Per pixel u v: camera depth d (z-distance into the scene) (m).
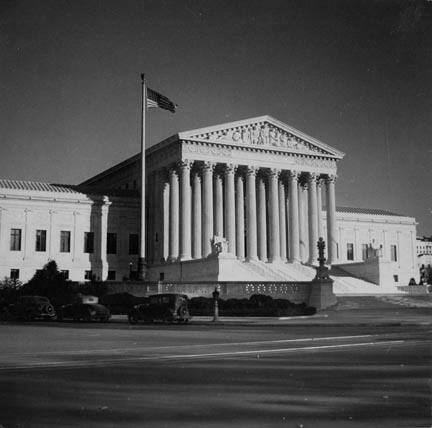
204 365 18.23
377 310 58.88
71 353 22.08
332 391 13.25
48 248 86.94
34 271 85.25
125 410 11.11
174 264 81.38
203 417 10.45
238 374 16.14
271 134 90.81
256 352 22.42
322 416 10.49
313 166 93.88
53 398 12.45
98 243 90.81
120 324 42.66
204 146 85.31
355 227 109.81
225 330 35.94
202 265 74.62
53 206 88.06
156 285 59.31
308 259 92.50
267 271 80.44
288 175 92.19
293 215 90.94
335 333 33.12
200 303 52.72
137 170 98.38
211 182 85.56
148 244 92.88
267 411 10.98
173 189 85.69
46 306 46.88
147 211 93.88
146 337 30.20
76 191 90.88
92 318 44.91
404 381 14.71
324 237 104.00
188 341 27.70
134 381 14.90
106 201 91.69
